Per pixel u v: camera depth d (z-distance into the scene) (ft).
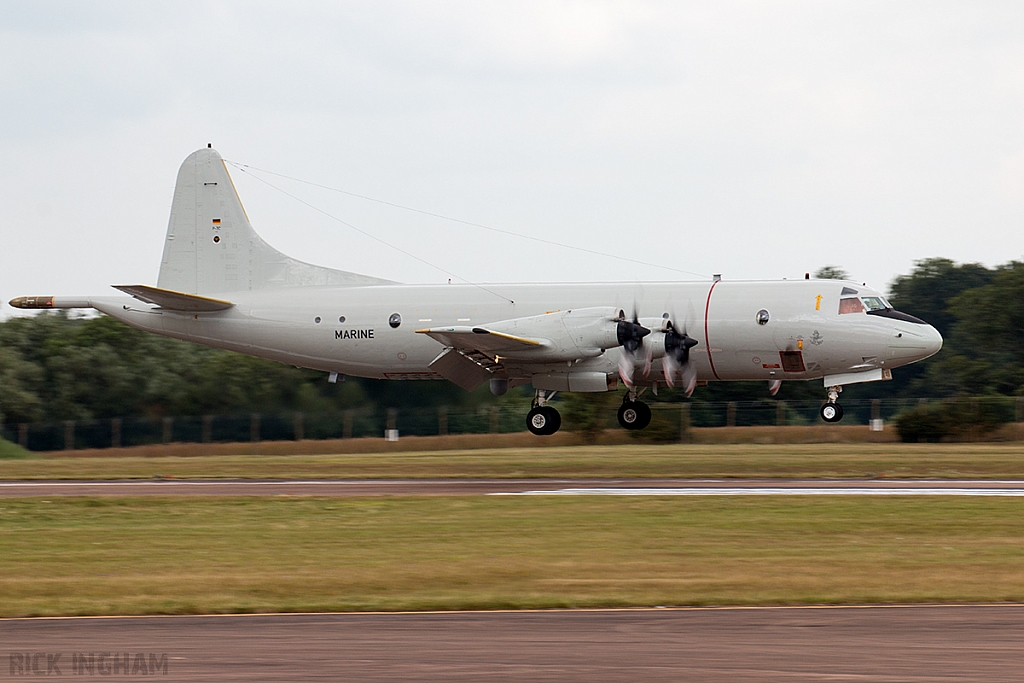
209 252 434.30
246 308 419.13
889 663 115.55
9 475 366.63
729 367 379.55
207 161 437.99
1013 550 196.65
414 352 401.08
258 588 166.61
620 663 116.26
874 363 369.50
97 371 619.67
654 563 184.96
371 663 117.29
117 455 534.78
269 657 120.67
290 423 572.92
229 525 240.73
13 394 605.73
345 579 173.06
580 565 183.52
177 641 129.70
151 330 429.79
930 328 367.25
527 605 150.92
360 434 570.46
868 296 374.63
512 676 111.45
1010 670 112.57
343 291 414.00
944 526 226.58
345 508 265.75
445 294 400.47
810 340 368.68
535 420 388.37
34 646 128.16
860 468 351.05
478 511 256.11
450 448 528.63
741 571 176.14
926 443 489.26
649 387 394.11
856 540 209.46
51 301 436.35
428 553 198.59
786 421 577.43
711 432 524.11
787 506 256.73
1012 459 376.07
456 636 130.52
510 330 365.20
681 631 132.05
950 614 141.28
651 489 300.40
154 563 192.54
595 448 481.46
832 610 144.66
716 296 376.68
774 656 118.93
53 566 190.49
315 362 417.28
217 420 581.94
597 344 358.02
